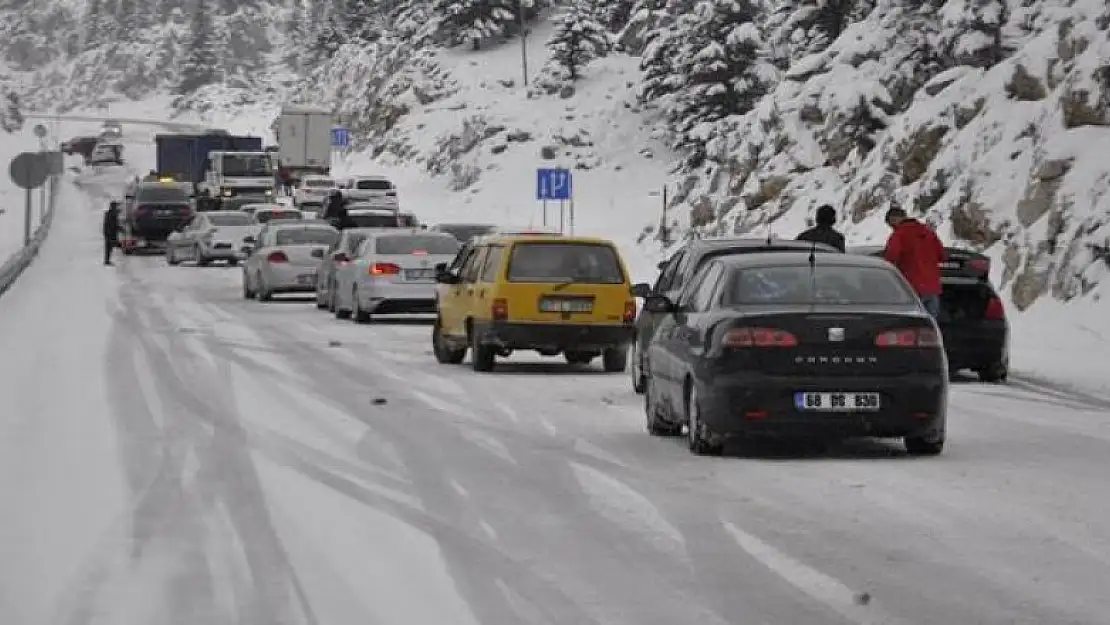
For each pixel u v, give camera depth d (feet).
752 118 391.86
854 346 103.96
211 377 162.09
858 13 420.77
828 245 159.84
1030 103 262.06
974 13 308.40
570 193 371.15
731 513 85.92
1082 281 213.46
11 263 329.31
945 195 268.62
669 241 397.60
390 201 589.32
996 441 115.75
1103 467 102.47
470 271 178.29
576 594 66.59
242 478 98.32
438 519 84.28
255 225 425.28
